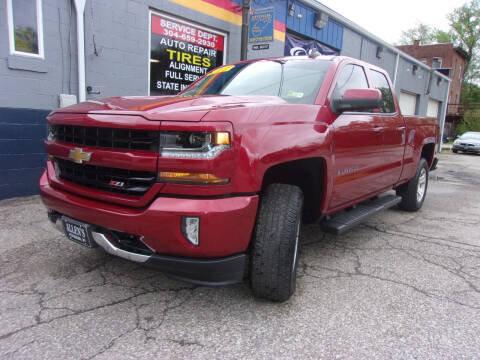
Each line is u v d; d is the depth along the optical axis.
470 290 2.97
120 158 2.19
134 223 2.13
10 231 3.96
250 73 3.59
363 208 3.89
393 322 2.46
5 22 4.88
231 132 2.11
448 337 2.31
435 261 3.56
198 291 2.79
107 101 2.68
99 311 2.48
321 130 2.77
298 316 2.49
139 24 6.41
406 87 17.80
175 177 2.07
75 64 5.64
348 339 2.26
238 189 2.16
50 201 2.65
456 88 46.56
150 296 2.70
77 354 2.04
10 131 5.08
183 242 2.10
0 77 4.92
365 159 3.51
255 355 2.08
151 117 2.12
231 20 8.07
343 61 3.53
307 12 10.45
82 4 5.50
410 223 4.93
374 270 3.30
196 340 2.20
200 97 2.70
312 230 4.43
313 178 2.95
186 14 7.11
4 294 2.67
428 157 5.71
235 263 2.25
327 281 3.04
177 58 7.27
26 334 2.21
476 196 7.29
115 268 3.14
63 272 3.05
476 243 4.16
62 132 2.62
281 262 2.41
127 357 2.03
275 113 2.47
